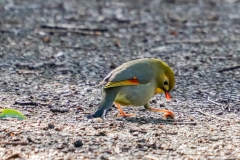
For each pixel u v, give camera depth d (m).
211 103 12.44
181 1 25.30
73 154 8.98
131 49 17.67
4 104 11.82
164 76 11.73
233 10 23.80
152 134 10.01
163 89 11.81
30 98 12.31
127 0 25.31
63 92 12.87
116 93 10.84
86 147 9.26
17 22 20.53
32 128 10.09
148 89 11.28
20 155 8.87
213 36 19.59
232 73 15.02
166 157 8.96
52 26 20.02
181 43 18.58
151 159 8.87
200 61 16.34
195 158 8.94
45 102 12.07
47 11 22.48
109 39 18.81
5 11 22.22
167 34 19.72
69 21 21.00
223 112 11.80
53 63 15.54
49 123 10.36
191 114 11.62
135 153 9.09
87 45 17.94
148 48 17.88
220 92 13.30
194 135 10.02
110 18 21.73
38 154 8.93
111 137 9.76
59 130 10.04
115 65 15.70
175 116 11.44
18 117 10.71
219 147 9.41
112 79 10.88
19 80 13.80
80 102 12.16
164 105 12.23
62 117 11.01
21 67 15.12
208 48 17.95
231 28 20.77
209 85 13.88
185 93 13.18
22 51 16.81
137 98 11.14
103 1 24.91
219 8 24.09
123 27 20.48
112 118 11.19
